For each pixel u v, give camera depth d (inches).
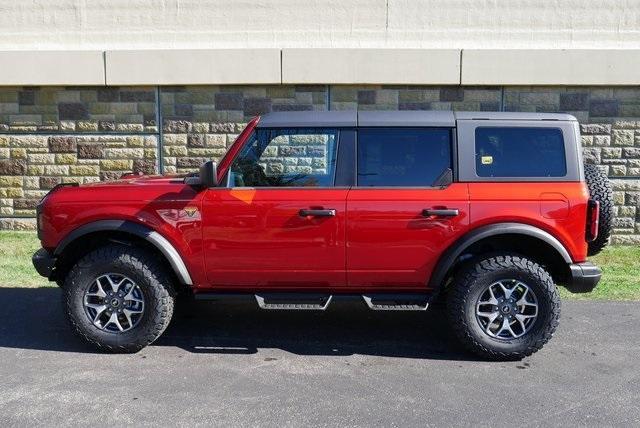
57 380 169.5
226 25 368.5
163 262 194.7
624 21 360.8
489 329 185.2
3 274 289.1
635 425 144.9
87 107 372.5
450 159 184.1
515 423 145.6
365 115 189.9
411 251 183.0
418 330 216.8
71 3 369.1
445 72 357.1
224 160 189.3
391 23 365.4
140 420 145.8
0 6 370.0
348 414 149.9
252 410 151.7
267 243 184.9
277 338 207.5
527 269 181.2
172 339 205.2
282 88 367.6
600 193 199.0
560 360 187.0
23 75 364.2
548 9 362.0
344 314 235.1
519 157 183.9
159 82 363.3
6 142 375.6
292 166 188.2
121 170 375.9
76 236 186.4
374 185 184.5
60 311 235.9
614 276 294.8
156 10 368.5
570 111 363.6
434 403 156.6
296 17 366.6
